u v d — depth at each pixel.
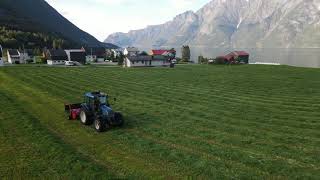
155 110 32.16
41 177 16.23
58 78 60.16
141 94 42.91
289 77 66.50
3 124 25.80
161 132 23.91
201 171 16.86
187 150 20.08
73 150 20.05
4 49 157.88
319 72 78.06
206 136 23.09
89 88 47.75
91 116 25.61
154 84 53.78
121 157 18.95
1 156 18.98
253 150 20.19
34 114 29.67
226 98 40.38
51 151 19.67
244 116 30.02
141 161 18.31
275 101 38.44
